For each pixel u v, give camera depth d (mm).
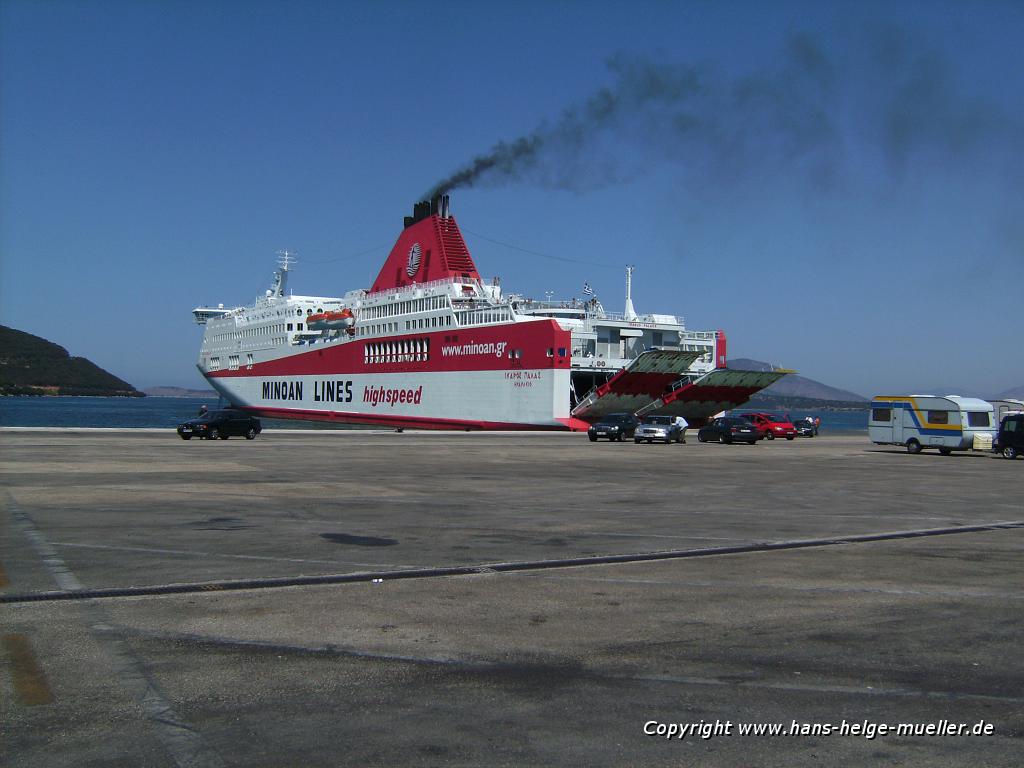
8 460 29812
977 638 8438
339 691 6707
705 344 68250
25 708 6277
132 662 7340
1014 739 6008
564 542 13953
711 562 12359
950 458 41656
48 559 11867
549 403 59906
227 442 43812
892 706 6578
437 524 15773
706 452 42406
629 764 5500
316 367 87688
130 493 20031
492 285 74625
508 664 7426
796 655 7801
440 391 70562
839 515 18203
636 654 7766
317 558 12203
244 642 7969
